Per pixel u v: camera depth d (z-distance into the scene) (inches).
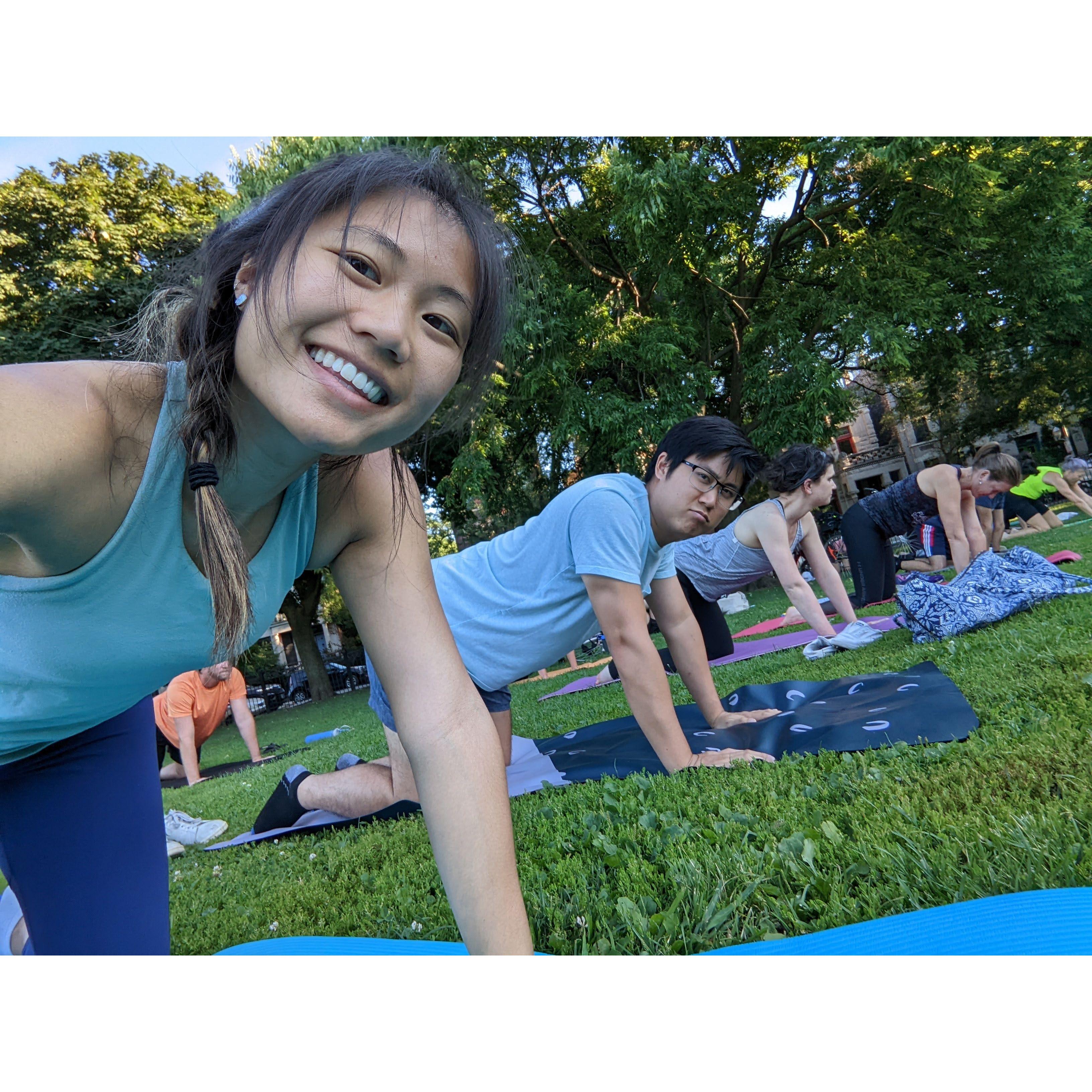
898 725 112.8
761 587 700.0
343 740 321.1
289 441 45.1
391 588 57.5
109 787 72.9
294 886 104.0
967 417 1080.8
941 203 538.9
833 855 74.4
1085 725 95.0
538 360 519.8
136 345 47.3
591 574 115.5
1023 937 55.1
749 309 605.0
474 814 56.0
